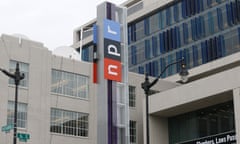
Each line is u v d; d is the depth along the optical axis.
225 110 50.62
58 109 52.19
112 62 39.06
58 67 53.41
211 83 48.94
